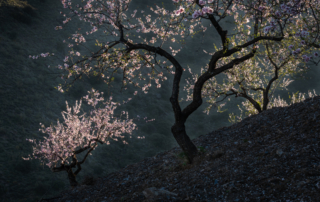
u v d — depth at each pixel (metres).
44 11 43.88
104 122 10.72
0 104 24.31
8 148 20.02
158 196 4.18
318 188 3.11
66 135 9.73
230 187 3.91
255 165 4.45
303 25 5.52
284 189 3.39
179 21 6.20
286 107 7.93
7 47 32.12
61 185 18.09
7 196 15.92
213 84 13.33
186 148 6.21
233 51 5.84
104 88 35.75
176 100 6.14
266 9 4.91
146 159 9.34
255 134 6.58
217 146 6.92
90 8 7.12
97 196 6.29
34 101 27.34
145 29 7.77
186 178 5.03
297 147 4.48
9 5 38.31
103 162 24.25
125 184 6.61
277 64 10.80
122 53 5.72
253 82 12.41
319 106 5.97
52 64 34.09
